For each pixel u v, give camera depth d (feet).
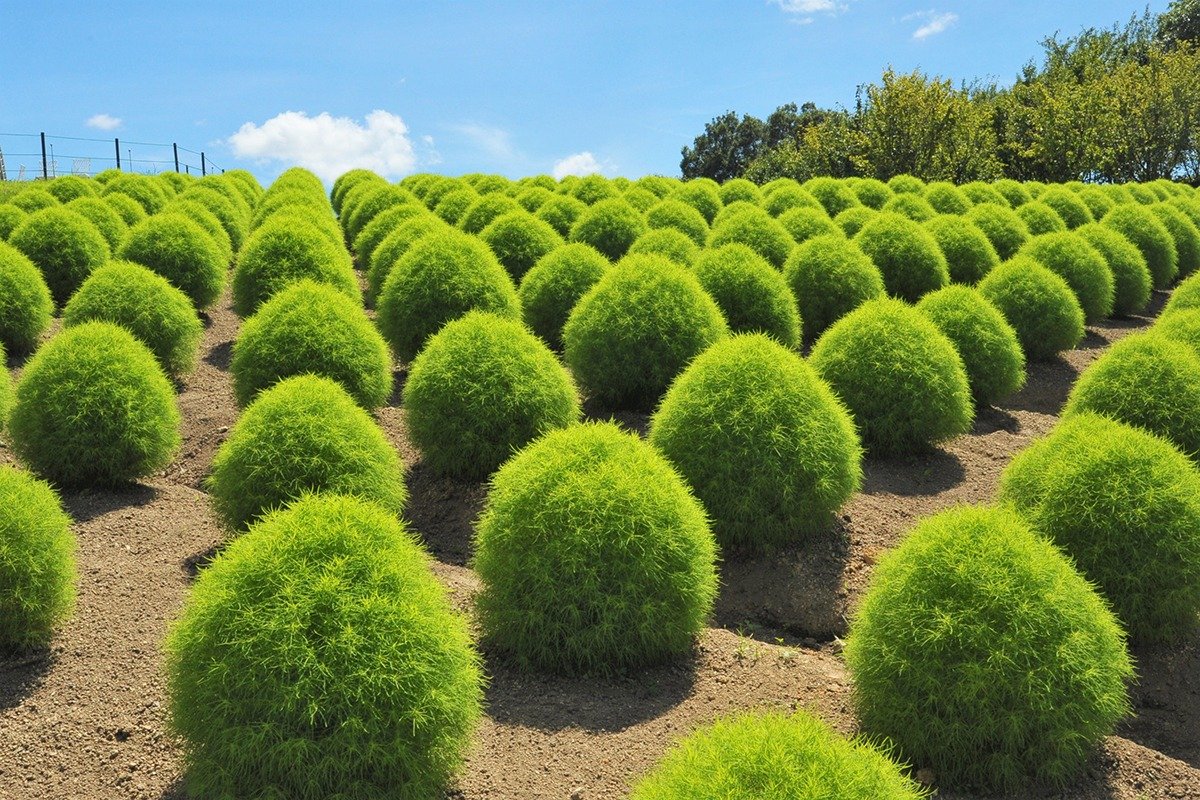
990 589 14.05
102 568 19.81
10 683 15.98
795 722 10.94
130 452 24.07
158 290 33.88
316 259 38.88
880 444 28.17
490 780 13.82
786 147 137.49
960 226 49.11
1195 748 17.11
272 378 27.37
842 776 10.00
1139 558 18.57
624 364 29.40
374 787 12.09
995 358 33.09
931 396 27.53
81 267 44.01
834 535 22.88
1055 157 112.27
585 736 14.97
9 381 29.07
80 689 15.80
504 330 25.99
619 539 16.47
